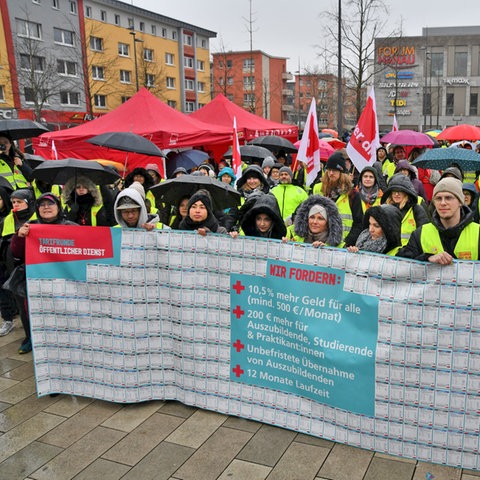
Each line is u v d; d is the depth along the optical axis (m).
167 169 10.90
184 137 10.94
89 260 3.99
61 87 36.66
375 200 5.80
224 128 12.24
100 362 4.10
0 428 3.82
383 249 3.80
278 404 3.71
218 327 3.81
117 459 3.40
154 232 3.87
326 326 3.43
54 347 4.19
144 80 44.56
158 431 3.71
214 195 5.00
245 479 3.15
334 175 5.25
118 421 3.87
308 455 3.37
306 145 6.19
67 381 4.22
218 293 3.77
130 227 4.11
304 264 3.46
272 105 83.19
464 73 56.09
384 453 3.37
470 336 3.07
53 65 35.47
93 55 39.97
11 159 6.94
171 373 4.05
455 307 3.08
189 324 3.88
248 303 3.70
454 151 6.40
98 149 11.21
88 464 3.36
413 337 3.19
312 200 4.02
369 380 3.34
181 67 53.00
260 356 3.72
